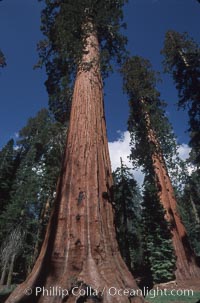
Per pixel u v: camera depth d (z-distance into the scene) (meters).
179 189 22.94
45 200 21.58
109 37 11.95
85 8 9.97
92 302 3.85
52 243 4.68
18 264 23.11
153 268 12.73
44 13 12.80
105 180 5.66
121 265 4.62
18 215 19.92
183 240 13.71
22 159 30.06
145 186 16.36
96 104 7.15
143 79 19.55
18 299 4.02
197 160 24.27
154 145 17.12
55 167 16.52
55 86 13.59
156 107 18.77
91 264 4.28
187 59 17.86
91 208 5.00
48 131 15.95
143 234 15.41
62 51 9.77
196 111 15.97
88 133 6.23
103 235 4.73
